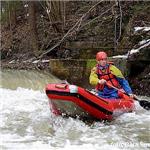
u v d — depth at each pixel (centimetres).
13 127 948
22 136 862
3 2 2969
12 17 2925
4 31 2952
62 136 861
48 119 1029
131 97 1063
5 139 835
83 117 1005
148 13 1936
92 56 1880
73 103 962
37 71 1902
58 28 2252
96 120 1006
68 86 966
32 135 873
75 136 860
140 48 1457
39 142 810
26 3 2964
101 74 1034
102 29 2127
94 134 877
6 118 1045
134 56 1459
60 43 2136
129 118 1035
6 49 2652
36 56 2219
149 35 1619
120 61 1462
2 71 1959
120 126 954
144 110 1118
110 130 915
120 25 1866
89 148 762
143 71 1452
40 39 2425
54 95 965
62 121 997
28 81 1662
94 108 977
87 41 2056
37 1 2666
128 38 1731
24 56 2425
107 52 1816
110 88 1040
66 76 1642
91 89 1549
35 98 1348
